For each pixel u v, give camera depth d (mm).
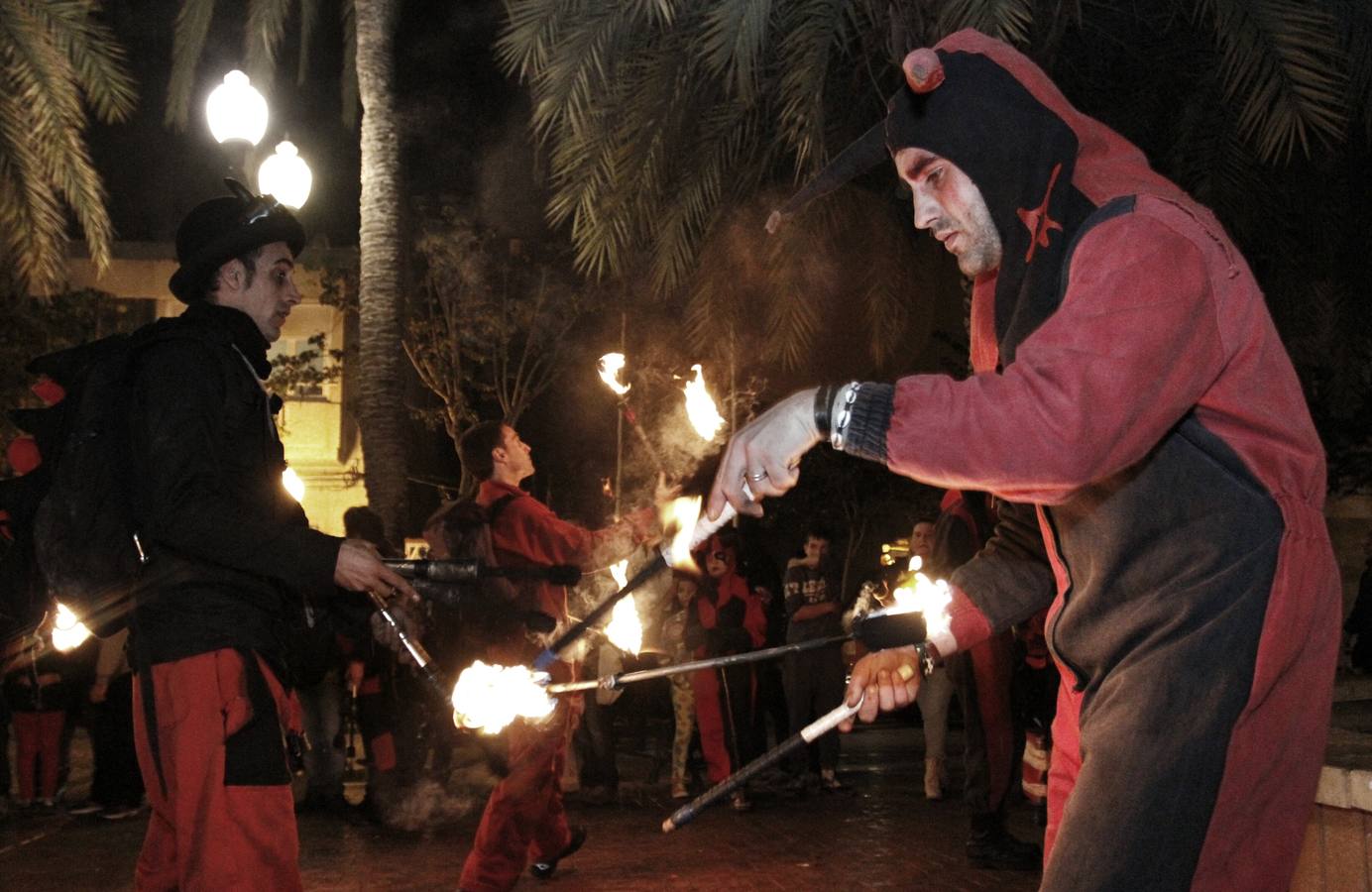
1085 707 2115
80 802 9727
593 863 7395
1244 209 9328
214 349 3504
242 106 6070
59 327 17453
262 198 3795
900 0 8391
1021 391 1878
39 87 11055
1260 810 1967
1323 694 2021
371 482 14805
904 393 1950
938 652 2678
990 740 7098
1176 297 1908
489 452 6176
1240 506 1991
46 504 3475
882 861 7391
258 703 3365
